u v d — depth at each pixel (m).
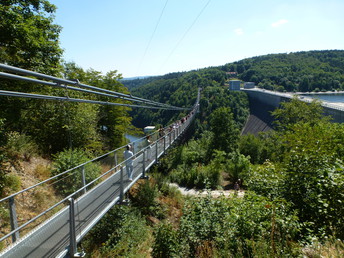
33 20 9.95
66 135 13.32
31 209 5.32
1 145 8.77
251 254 4.42
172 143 20.47
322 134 8.15
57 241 5.23
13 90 9.34
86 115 13.97
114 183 9.08
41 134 13.16
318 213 5.30
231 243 4.89
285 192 6.11
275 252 3.98
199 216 6.52
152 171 17.72
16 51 8.99
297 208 5.68
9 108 9.42
